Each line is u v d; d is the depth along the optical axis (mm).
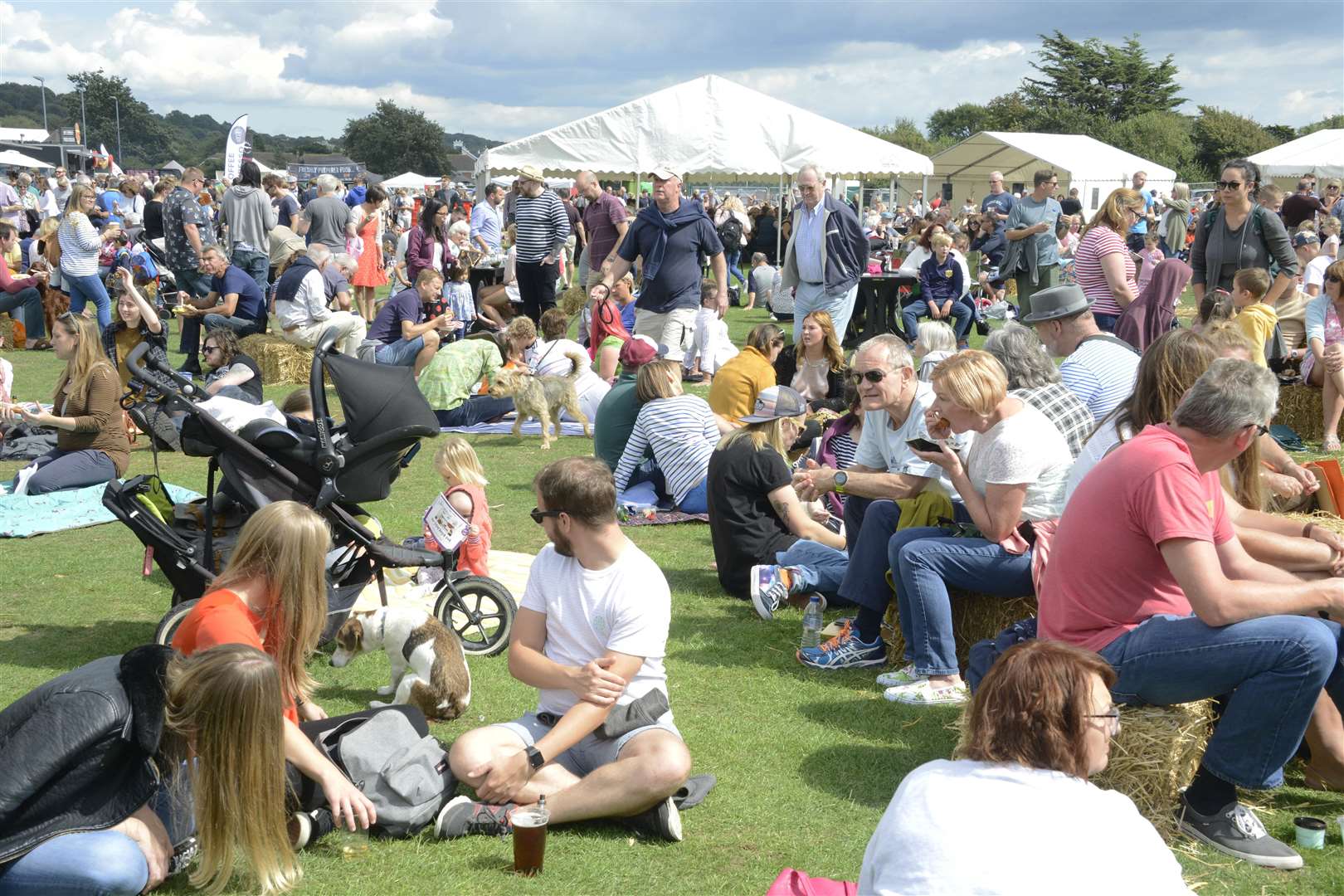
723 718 4621
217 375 9102
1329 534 4133
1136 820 2266
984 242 19391
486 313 15078
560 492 3639
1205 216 9586
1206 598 3455
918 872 2197
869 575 5098
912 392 5312
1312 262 11594
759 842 3648
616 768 3592
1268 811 3857
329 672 5055
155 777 3104
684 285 11258
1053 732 2283
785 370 10438
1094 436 4324
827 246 11414
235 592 3529
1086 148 36094
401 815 3584
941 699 4707
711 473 6109
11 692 4773
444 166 135250
